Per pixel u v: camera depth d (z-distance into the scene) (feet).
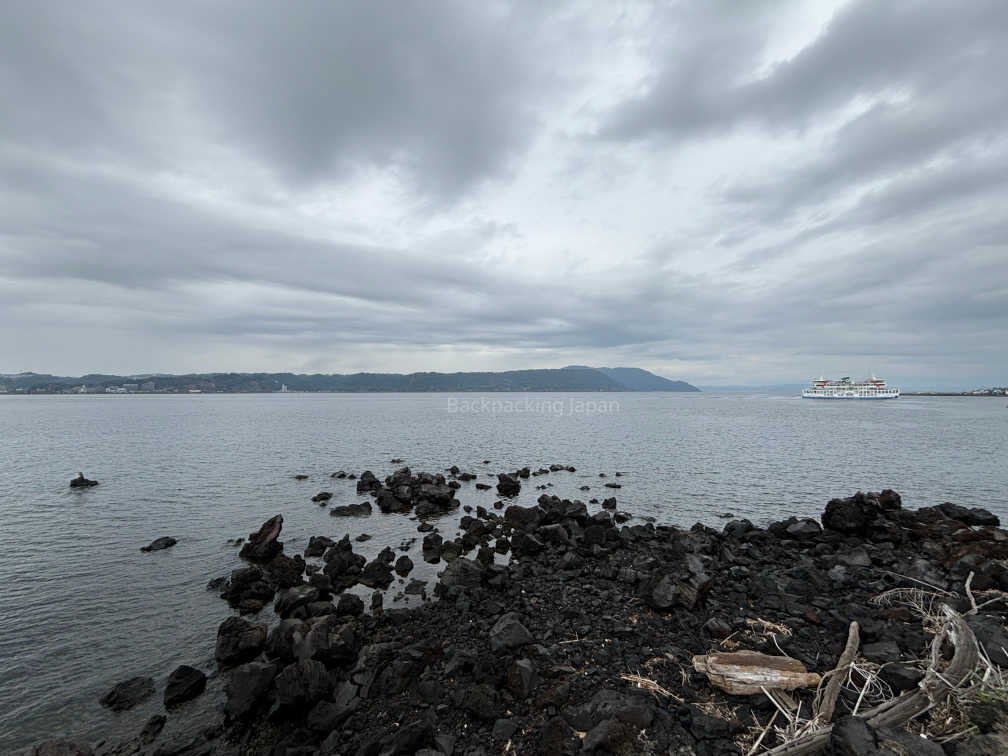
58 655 39.63
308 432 252.42
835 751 22.18
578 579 51.16
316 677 31.27
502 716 27.96
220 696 33.71
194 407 583.58
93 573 58.39
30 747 28.86
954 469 142.10
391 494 97.09
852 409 585.22
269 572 56.39
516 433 253.65
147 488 109.60
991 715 22.45
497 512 91.35
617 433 255.29
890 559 55.21
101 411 481.87
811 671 30.40
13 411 481.05
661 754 23.73
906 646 32.91
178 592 52.90
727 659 29.73
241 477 123.65
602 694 28.40
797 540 67.31
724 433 255.50
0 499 98.37
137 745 28.99
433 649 36.60
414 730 25.71
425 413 452.35
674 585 42.45
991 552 53.16
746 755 23.26
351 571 57.36
